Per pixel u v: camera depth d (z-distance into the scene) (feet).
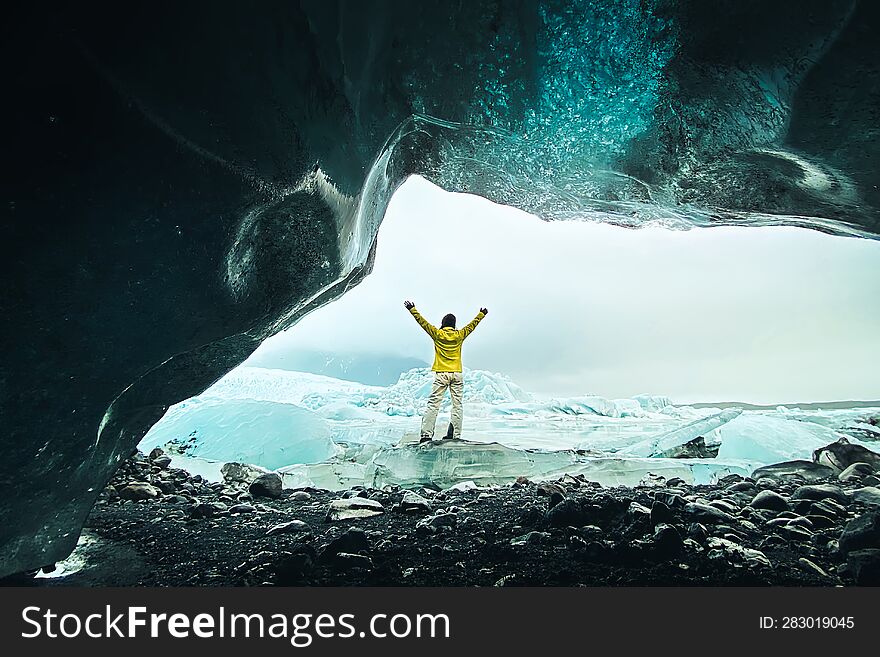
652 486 17.33
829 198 11.10
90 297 6.87
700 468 19.08
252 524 13.05
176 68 6.49
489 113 11.55
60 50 5.54
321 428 23.84
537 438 31.73
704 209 13.29
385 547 10.40
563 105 11.02
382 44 9.73
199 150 7.18
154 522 13.46
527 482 18.15
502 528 11.57
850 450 18.29
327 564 9.52
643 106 10.71
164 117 6.62
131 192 6.63
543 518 11.84
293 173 8.57
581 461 20.39
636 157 11.93
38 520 8.34
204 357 10.89
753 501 13.12
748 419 23.75
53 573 9.91
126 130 6.30
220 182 7.54
